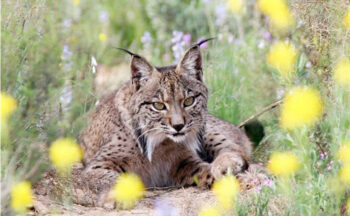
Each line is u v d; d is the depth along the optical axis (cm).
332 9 961
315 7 1005
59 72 1187
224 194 814
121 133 1177
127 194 826
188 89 1128
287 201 830
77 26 1616
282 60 867
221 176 1088
